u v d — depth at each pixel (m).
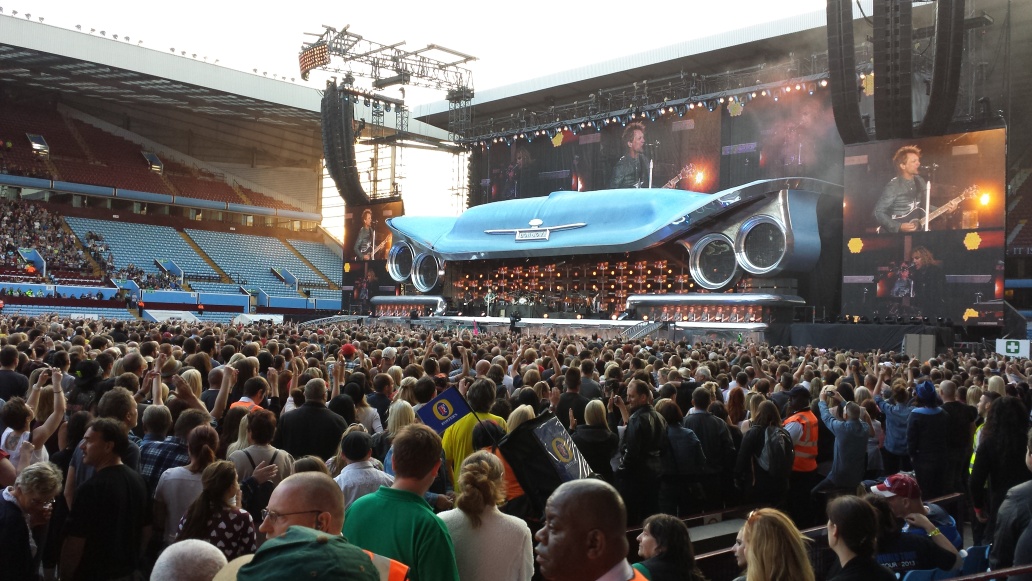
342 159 59.72
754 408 8.86
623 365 13.45
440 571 4.17
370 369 12.23
